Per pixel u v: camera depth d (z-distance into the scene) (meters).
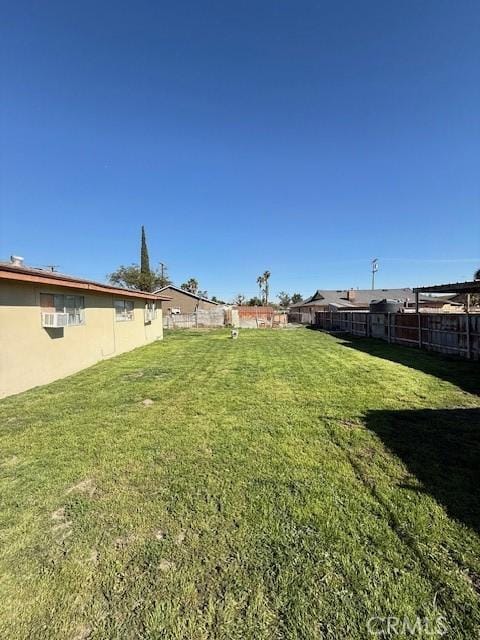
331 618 1.57
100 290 9.05
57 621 1.59
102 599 1.71
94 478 2.97
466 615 1.56
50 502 2.61
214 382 6.87
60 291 7.66
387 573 1.82
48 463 3.28
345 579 1.79
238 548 2.05
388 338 14.86
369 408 4.89
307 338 17.03
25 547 2.11
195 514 2.40
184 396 5.76
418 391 5.84
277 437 3.83
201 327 28.20
